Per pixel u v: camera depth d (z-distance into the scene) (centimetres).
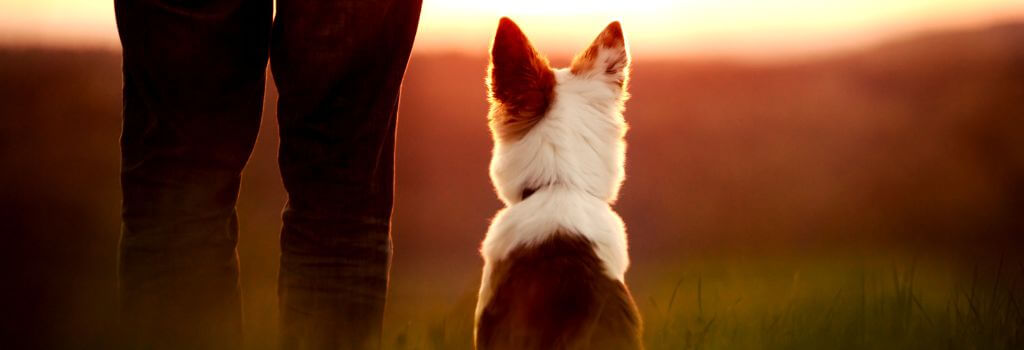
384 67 311
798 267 701
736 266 746
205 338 316
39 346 429
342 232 316
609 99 412
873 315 419
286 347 317
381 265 325
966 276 582
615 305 362
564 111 399
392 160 331
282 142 316
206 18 299
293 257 316
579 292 356
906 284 514
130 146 316
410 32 316
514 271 367
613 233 386
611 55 416
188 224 314
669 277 663
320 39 299
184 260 314
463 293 423
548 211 380
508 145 405
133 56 304
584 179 392
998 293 444
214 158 313
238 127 317
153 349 312
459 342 398
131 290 316
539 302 352
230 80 310
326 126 309
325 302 315
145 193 313
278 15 307
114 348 315
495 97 410
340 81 305
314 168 311
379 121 315
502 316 359
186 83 303
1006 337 391
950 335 394
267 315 412
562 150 393
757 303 495
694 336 401
